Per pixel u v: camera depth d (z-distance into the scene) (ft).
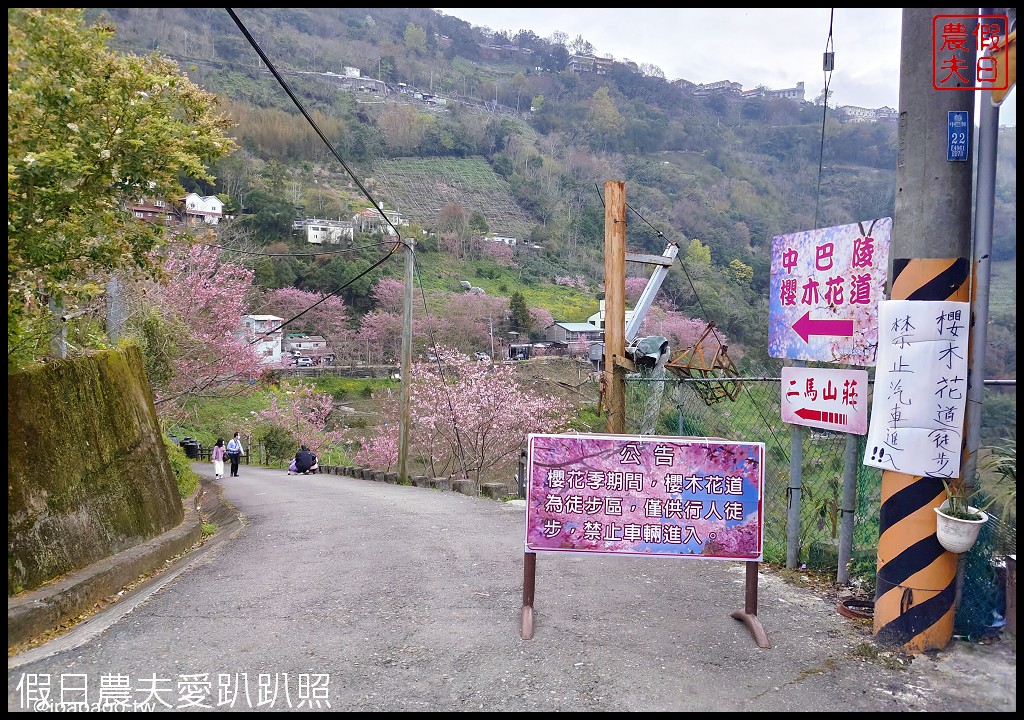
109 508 19.39
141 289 42.47
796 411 16.83
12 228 16.42
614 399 25.72
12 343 16.85
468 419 72.90
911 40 12.46
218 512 34.88
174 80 18.44
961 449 11.82
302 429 98.99
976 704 10.34
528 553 13.66
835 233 15.58
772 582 16.43
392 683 11.44
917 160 12.34
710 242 122.42
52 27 16.55
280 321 132.57
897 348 12.23
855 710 10.25
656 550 13.39
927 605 11.96
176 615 15.14
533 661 12.21
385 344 152.35
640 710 10.36
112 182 18.35
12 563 14.73
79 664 12.35
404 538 23.81
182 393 57.93
